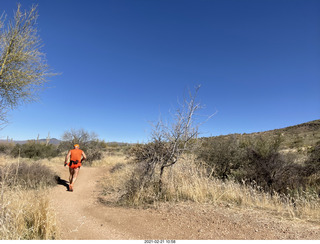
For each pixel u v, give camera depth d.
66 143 24.50
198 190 6.53
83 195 8.25
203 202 6.08
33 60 6.82
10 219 3.82
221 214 5.11
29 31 6.67
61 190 8.87
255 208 5.70
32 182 8.25
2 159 14.42
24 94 6.85
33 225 4.01
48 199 4.68
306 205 5.79
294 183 8.20
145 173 7.05
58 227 4.11
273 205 6.04
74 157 9.29
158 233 4.23
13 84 6.66
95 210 5.99
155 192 6.70
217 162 9.98
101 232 4.32
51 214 4.26
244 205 5.90
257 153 9.38
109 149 27.91
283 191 7.89
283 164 8.80
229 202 6.15
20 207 4.21
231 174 9.62
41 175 9.29
